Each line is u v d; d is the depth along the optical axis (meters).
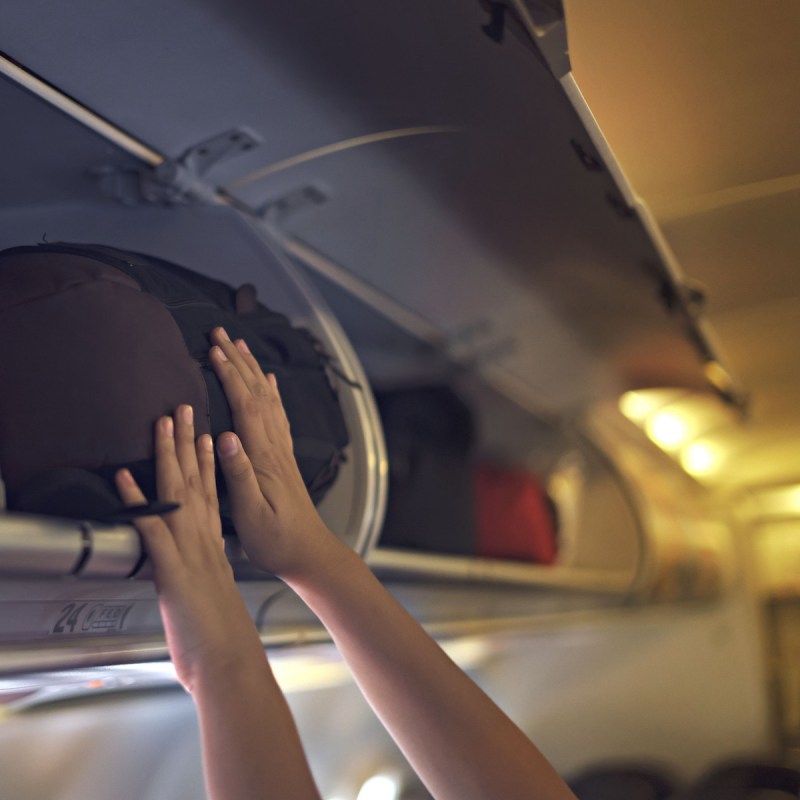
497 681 4.12
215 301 1.13
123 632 1.09
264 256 1.47
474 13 1.09
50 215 1.41
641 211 1.58
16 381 0.84
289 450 1.00
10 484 0.83
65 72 1.20
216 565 0.85
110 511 0.82
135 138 1.37
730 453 4.25
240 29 1.16
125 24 1.12
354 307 2.18
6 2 1.05
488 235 1.83
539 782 0.84
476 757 0.85
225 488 0.98
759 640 5.15
